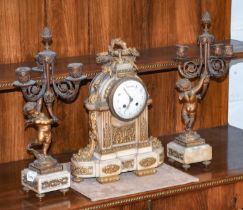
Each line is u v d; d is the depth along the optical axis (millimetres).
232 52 2455
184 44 2709
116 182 2320
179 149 2436
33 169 2256
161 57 2506
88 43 2568
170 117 2736
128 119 2309
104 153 2305
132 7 2605
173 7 2670
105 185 2301
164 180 2338
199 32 2727
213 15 2736
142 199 2262
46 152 2295
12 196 2256
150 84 2680
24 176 2283
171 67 2469
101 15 2566
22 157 2541
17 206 2197
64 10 2516
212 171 2416
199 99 2697
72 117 2588
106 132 2295
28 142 2537
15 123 2512
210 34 2578
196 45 2695
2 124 2494
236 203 2434
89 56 2557
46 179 2230
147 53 2574
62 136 2584
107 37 2588
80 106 2592
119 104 2279
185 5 2688
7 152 2518
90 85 2330
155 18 2650
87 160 2307
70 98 2416
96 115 2299
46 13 2494
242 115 2943
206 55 2422
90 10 2551
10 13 2449
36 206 2195
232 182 2404
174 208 2346
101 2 2559
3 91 2471
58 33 2521
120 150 2336
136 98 2299
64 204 2203
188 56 2488
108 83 2281
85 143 2623
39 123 2242
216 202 2404
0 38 2449
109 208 2248
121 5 2588
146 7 2627
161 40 2674
